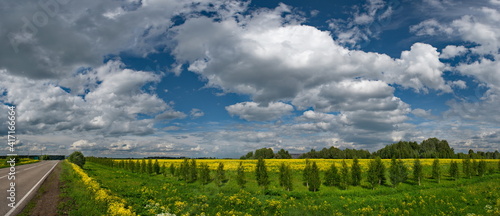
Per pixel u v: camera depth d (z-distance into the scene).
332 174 34.19
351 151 109.31
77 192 18.25
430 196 23.97
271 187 33.41
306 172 33.00
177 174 42.38
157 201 20.48
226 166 48.72
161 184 32.53
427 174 43.56
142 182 33.00
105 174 41.34
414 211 20.48
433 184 36.91
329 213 21.14
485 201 21.53
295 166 47.94
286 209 21.62
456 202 21.78
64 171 37.62
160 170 49.50
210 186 34.31
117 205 14.34
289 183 31.72
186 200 22.55
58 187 20.69
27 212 12.40
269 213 20.64
